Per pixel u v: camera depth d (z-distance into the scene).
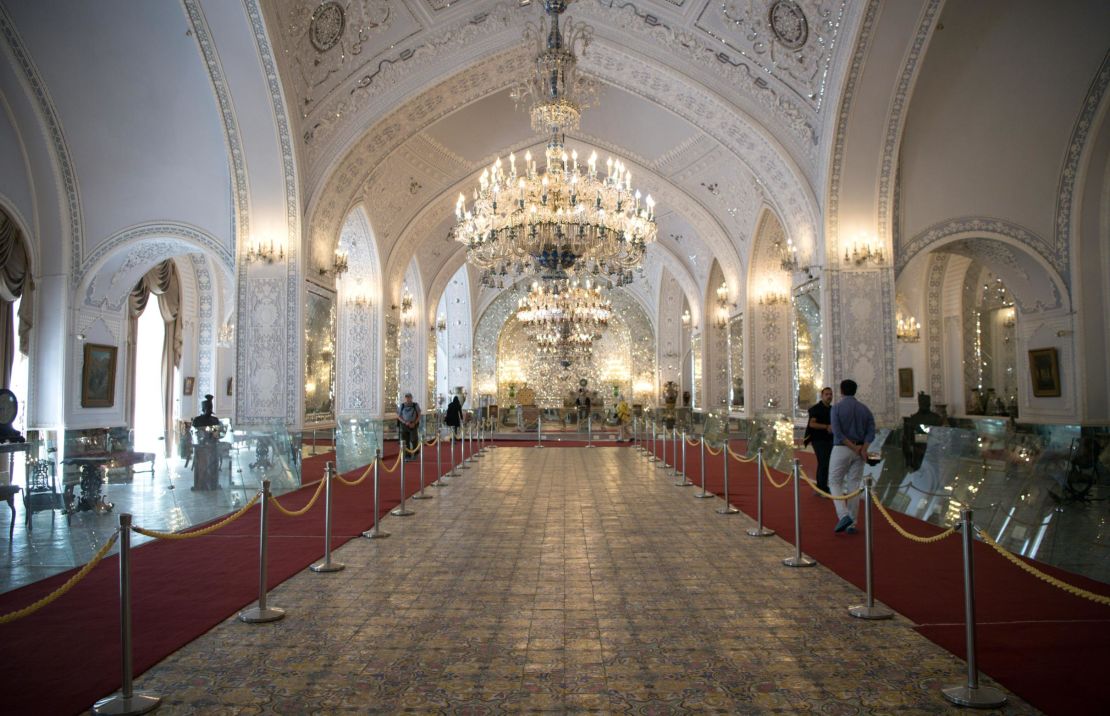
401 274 15.65
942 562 5.25
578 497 8.62
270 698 3.03
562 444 17.94
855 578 4.84
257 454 8.39
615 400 25.98
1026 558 5.37
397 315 15.73
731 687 3.12
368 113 10.62
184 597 4.43
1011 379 14.52
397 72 10.52
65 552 5.62
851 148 9.90
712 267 17.61
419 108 11.11
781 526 6.73
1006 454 6.33
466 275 24.34
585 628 3.89
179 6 9.05
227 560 5.39
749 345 14.39
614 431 21.94
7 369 10.71
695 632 3.82
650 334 25.81
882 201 10.26
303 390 10.57
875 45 8.95
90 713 2.88
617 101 13.27
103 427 11.72
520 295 26.05
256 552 5.65
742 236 14.53
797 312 11.46
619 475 10.99
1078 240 10.20
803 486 9.36
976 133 10.14
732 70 10.38
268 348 10.62
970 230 10.67
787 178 10.86
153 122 10.52
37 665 3.35
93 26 9.34
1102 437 5.76
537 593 4.55
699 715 2.86
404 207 14.82
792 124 10.38
